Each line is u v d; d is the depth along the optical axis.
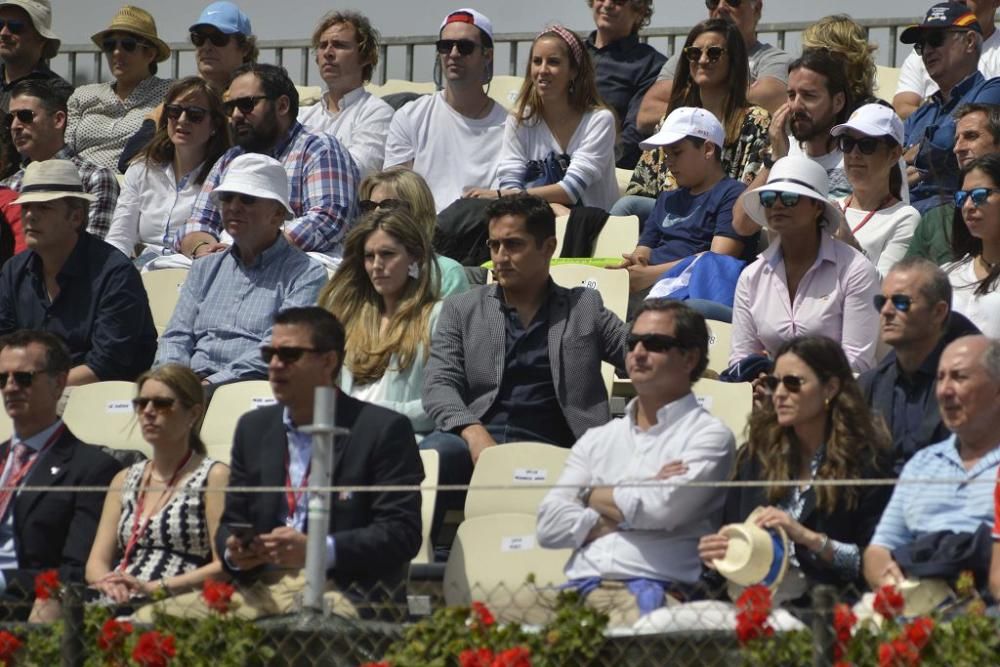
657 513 23.89
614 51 47.47
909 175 38.56
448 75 43.09
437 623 20.73
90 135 48.34
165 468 26.44
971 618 19.34
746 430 25.36
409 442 24.44
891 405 25.91
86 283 34.75
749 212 33.38
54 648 21.70
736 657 20.14
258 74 39.84
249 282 34.41
